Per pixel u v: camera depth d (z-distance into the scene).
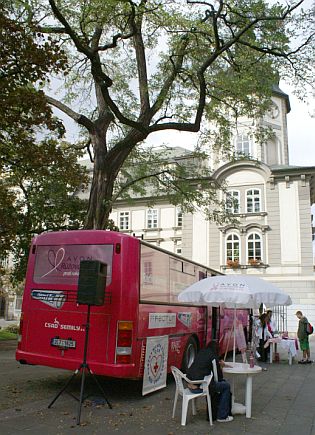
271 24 13.62
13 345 19.92
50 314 9.18
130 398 8.84
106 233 9.03
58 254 9.43
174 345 10.62
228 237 34.59
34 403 8.00
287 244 32.91
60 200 21.03
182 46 15.05
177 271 11.38
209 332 13.70
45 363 8.96
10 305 46.47
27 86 11.64
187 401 6.88
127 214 41.06
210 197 20.06
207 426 6.84
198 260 34.94
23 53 10.58
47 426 6.53
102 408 7.86
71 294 9.05
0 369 12.41
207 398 7.05
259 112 17.42
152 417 7.32
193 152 20.41
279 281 32.47
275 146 36.25
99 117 16.62
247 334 19.19
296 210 33.19
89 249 9.09
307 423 7.09
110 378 11.05
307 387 10.56
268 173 34.06
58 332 8.99
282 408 8.17
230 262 33.56
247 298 7.44
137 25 14.10
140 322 8.84
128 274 8.72
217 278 8.01
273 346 16.88
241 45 15.07
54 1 12.69
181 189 19.53
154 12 12.97
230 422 7.10
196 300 8.08
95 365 8.39
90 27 14.45
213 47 14.73
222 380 7.39
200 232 35.47
